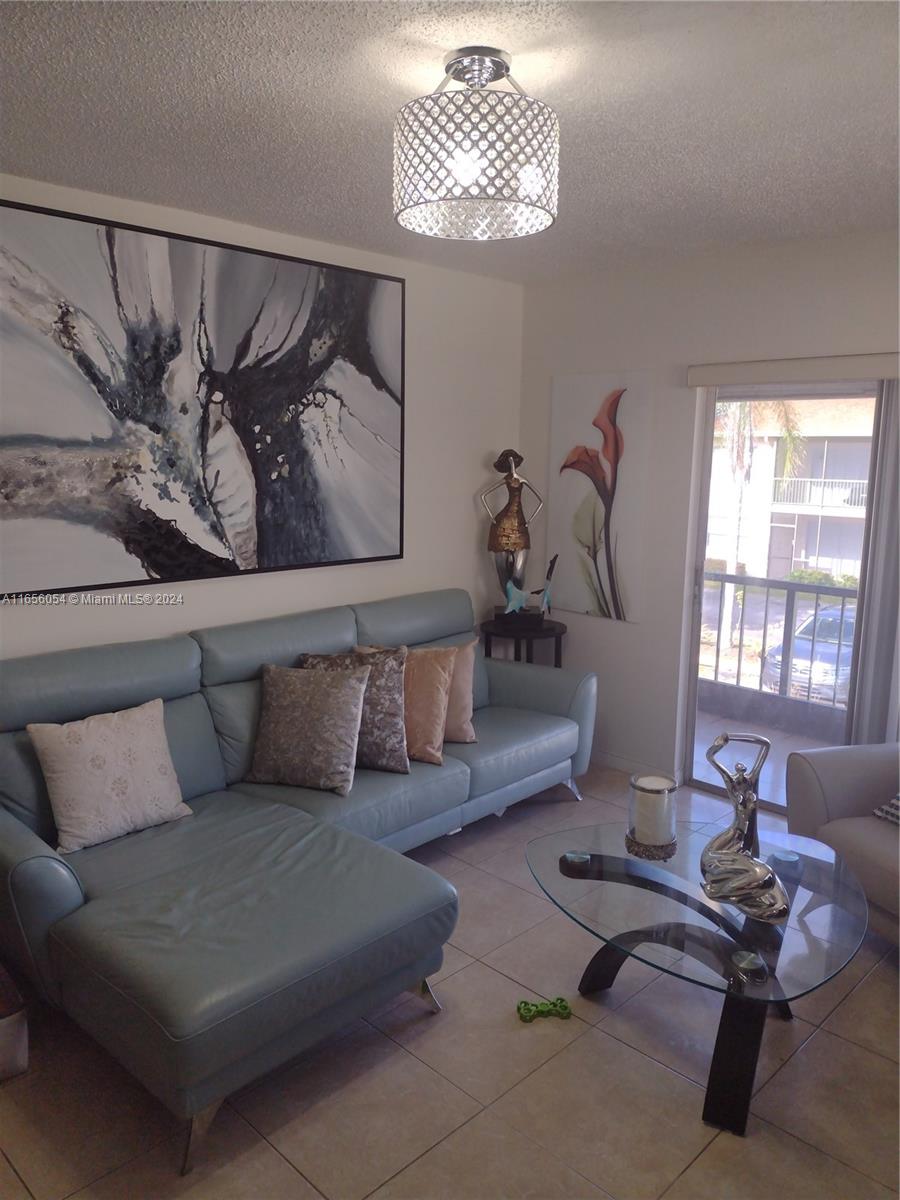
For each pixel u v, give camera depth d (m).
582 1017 2.54
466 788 3.40
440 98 1.82
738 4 1.68
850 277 3.48
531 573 4.79
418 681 3.50
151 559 3.26
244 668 3.36
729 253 3.80
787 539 3.86
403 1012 2.55
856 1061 2.37
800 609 3.86
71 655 2.93
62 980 2.22
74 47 1.90
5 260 2.78
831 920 2.36
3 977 2.32
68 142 2.49
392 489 4.09
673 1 1.67
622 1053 2.38
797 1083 2.28
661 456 4.15
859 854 2.76
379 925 2.26
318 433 3.73
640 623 4.34
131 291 3.08
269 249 3.48
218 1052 1.92
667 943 2.23
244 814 2.91
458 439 4.42
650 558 4.25
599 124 2.29
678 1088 2.26
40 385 2.90
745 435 3.93
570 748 3.88
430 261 4.03
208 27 1.80
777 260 3.66
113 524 3.14
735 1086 2.10
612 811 3.95
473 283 4.34
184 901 2.31
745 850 2.54
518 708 4.09
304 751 3.12
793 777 3.08
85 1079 2.27
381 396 3.97
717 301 3.87
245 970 2.02
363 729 3.28
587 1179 1.97
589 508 4.47
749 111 2.21
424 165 1.88
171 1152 2.03
